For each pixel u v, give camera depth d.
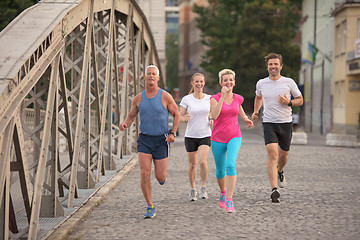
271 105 13.88
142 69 26.70
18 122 8.92
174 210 12.58
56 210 11.59
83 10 14.02
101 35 21.05
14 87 8.62
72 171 12.80
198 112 13.43
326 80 60.72
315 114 65.19
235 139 12.60
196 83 13.45
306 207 12.82
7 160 8.30
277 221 11.38
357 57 47.69
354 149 31.83
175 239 9.97
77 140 13.48
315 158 24.73
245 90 69.62
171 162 22.81
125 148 24.16
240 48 74.44
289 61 75.19
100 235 10.34
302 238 9.98
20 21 10.78
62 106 12.29
